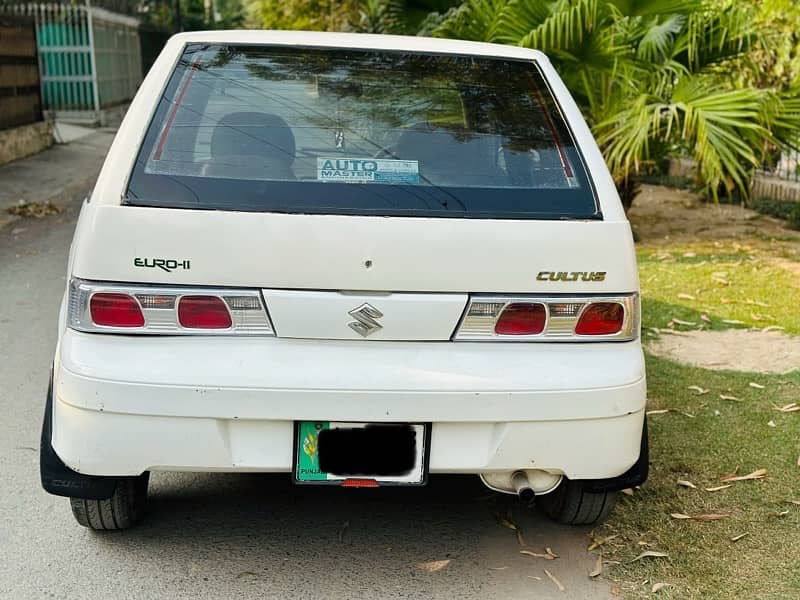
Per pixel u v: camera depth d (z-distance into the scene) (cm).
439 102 306
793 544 310
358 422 254
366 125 292
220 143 278
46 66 1778
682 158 1275
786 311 607
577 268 261
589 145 294
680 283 685
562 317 262
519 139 294
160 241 249
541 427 260
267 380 248
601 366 263
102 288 249
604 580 290
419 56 325
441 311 256
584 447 264
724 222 982
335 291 253
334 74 310
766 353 519
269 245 250
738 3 860
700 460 378
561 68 829
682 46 826
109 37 1892
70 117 1803
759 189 1087
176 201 256
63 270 723
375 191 267
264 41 319
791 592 281
